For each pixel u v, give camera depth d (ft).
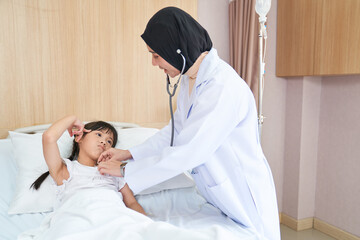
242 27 7.59
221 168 3.61
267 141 8.25
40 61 6.05
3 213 4.11
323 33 6.84
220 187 3.51
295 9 7.56
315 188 8.12
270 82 8.18
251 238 3.37
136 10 6.73
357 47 6.12
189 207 4.42
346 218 7.20
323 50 6.86
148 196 4.64
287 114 8.29
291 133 8.17
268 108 8.18
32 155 4.70
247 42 7.46
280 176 8.48
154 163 3.46
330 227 7.60
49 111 6.21
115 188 4.31
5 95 5.85
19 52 5.88
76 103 6.41
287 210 8.36
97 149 4.59
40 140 4.99
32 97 6.05
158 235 2.81
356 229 6.95
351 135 7.03
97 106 6.59
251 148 3.61
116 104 6.75
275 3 8.10
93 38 6.42
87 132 4.72
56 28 6.11
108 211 3.40
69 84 6.32
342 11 6.39
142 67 6.91
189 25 3.57
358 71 6.11
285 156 8.40
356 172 6.92
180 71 3.77
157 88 7.10
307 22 7.25
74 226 3.13
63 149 5.08
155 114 7.14
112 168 3.65
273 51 8.19
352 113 6.98
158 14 3.65
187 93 4.21
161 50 3.57
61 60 6.21
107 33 6.53
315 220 8.07
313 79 7.79
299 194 7.96
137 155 4.45
